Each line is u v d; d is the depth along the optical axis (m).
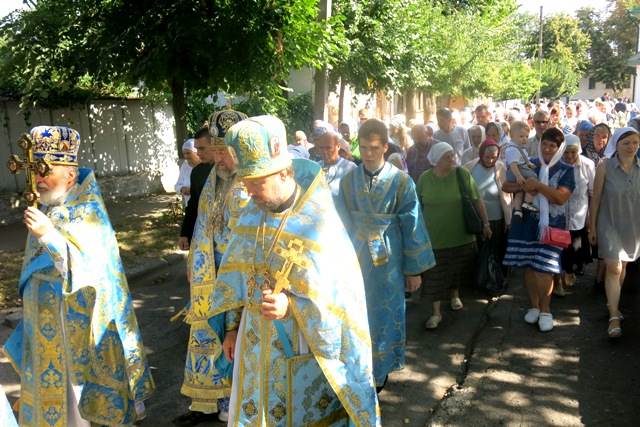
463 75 21.09
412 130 7.46
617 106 22.27
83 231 3.26
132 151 13.35
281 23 8.36
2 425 1.73
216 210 3.68
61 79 9.73
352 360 2.55
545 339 5.24
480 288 6.10
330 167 4.27
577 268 6.74
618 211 5.09
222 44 8.23
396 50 13.27
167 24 8.27
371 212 3.93
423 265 3.98
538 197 5.25
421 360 4.91
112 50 8.32
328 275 2.49
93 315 3.30
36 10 8.98
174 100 9.71
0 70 9.57
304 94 15.98
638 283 6.69
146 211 11.27
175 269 7.61
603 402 4.16
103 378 3.38
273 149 2.39
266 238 2.57
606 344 5.12
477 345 5.14
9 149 10.54
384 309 3.92
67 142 3.29
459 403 4.16
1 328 5.57
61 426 3.30
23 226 9.98
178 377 4.60
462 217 5.45
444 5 21.66
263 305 2.42
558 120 10.03
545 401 4.19
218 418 3.89
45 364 3.30
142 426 3.89
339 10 11.45
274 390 2.56
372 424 2.55
